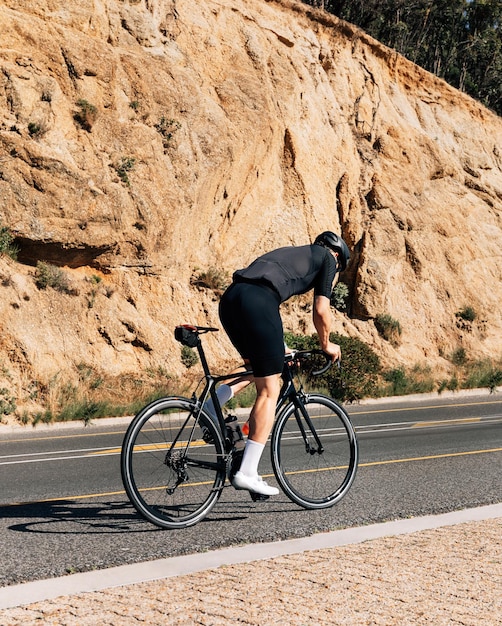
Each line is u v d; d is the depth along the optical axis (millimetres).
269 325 5512
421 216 30781
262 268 5598
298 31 30219
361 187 29891
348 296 27828
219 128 23703
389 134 31922
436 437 11195
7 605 3621
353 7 44656
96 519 5742
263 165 25484
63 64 20750
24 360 17203
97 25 22250
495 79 55156
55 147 19688
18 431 14531
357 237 28609
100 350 19125
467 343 29438
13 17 20297
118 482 7570
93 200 19703
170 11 24922
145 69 22703
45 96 19969
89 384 17844
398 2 47250
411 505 6141
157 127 22406
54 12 21438
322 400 6211
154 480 5461
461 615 3381
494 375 24703
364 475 7730
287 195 26500
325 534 5133
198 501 5574
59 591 3873
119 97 21906
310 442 6133
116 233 20234
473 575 4020
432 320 29156
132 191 20812
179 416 5582
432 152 32875
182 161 22344
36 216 18734
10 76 19484
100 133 20953
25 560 4500
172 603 3568
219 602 3570
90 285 19875
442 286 30141
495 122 38125
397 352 27172
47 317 18422
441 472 7926
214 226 23984
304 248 5836
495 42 54906
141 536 5141
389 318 27391
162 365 20094
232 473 5648
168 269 21828
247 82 25781
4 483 7598
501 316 31344
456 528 5262
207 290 22922
